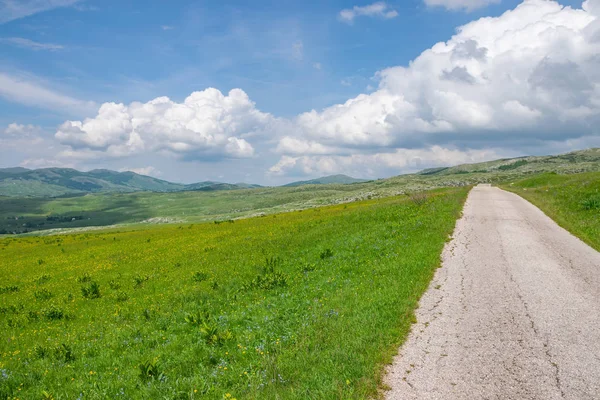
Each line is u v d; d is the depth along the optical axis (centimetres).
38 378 930
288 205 18262
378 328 902
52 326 1511
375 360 749
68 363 1029
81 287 2158
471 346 816
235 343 959
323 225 3338
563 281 1265
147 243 4228
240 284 1748
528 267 1452
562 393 632
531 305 1052
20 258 4234
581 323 921
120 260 3195
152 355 978
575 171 14762
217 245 3184
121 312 1573
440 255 1683
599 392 631
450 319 973
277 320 1089
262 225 4350
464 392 645
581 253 1664
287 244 2689
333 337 871
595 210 2514
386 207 3750
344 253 2002
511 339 845
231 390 698
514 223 2484
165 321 1325
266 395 649
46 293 2136
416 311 1040
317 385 665
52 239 6950
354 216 3550
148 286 2042
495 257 1620
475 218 2708
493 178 16762
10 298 2206
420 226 2398
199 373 806
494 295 1148
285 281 1605
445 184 15562
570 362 734
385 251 1848
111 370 935
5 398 831
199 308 1452
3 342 1323
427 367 732
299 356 789
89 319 1570
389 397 638
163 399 703
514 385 661
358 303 1117
